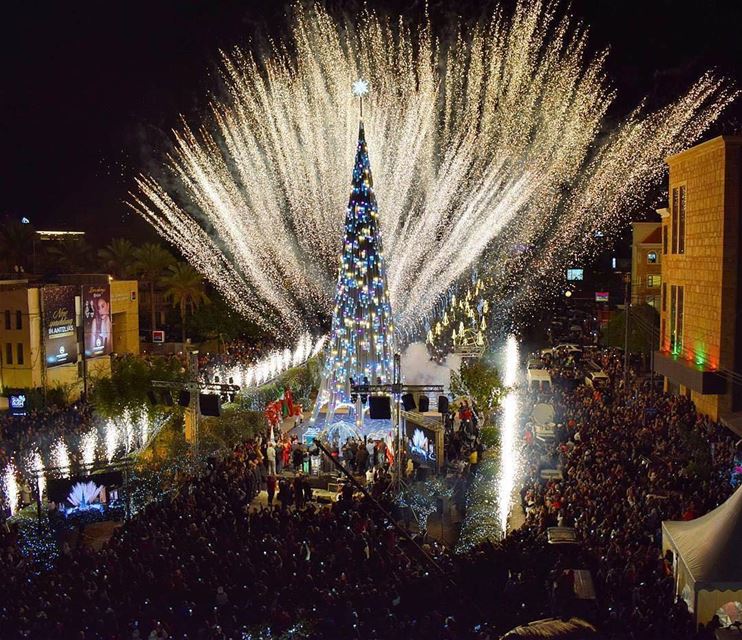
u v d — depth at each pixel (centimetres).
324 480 3028
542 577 1933
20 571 2000
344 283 3509
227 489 2612
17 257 7281
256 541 2105
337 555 2036
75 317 5422
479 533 2319
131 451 3403
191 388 3095
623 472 2495
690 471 2478
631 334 5359
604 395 4094
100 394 3616
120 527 2356
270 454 3081
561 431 3369
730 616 1700
